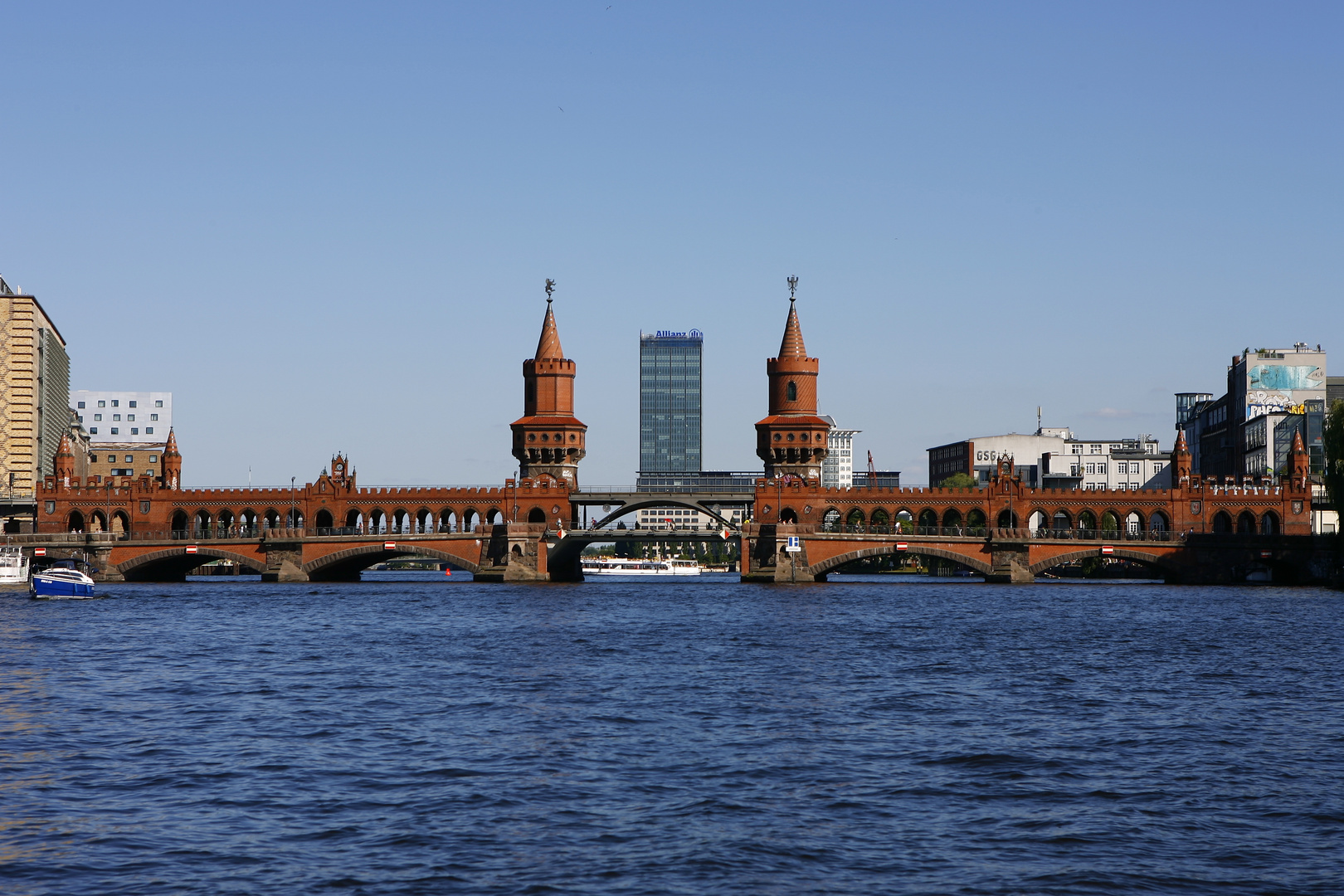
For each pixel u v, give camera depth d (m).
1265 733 61.66
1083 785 50.69
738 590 192.12
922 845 42.56
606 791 49.38
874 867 40.31
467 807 46.88
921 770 53.16
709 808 46.88
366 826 44.44
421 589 192.00
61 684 77.75
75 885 38.44
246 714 66.25
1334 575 198.25
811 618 132.12
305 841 42.72
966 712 67.44
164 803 47.38
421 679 80.50
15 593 175.62
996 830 44.34
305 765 53.66
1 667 86.12
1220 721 64.94
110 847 42.03
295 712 67.12
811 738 59.88
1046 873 39.81
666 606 151.88
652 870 39.81
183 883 38.66
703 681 79.12
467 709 68.12
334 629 118.19
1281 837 43.66
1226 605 153.00
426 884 38.50
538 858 40.97
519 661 90.25
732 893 37.94
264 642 104.75
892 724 63.50
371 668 86.44
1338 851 42.09
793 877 39.31
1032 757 55.53
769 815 46.09
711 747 57.59
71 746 57.56
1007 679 80.88
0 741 58.59
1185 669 86.25
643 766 53.62
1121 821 45.50
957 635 110.88
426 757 55.19
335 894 37.69
